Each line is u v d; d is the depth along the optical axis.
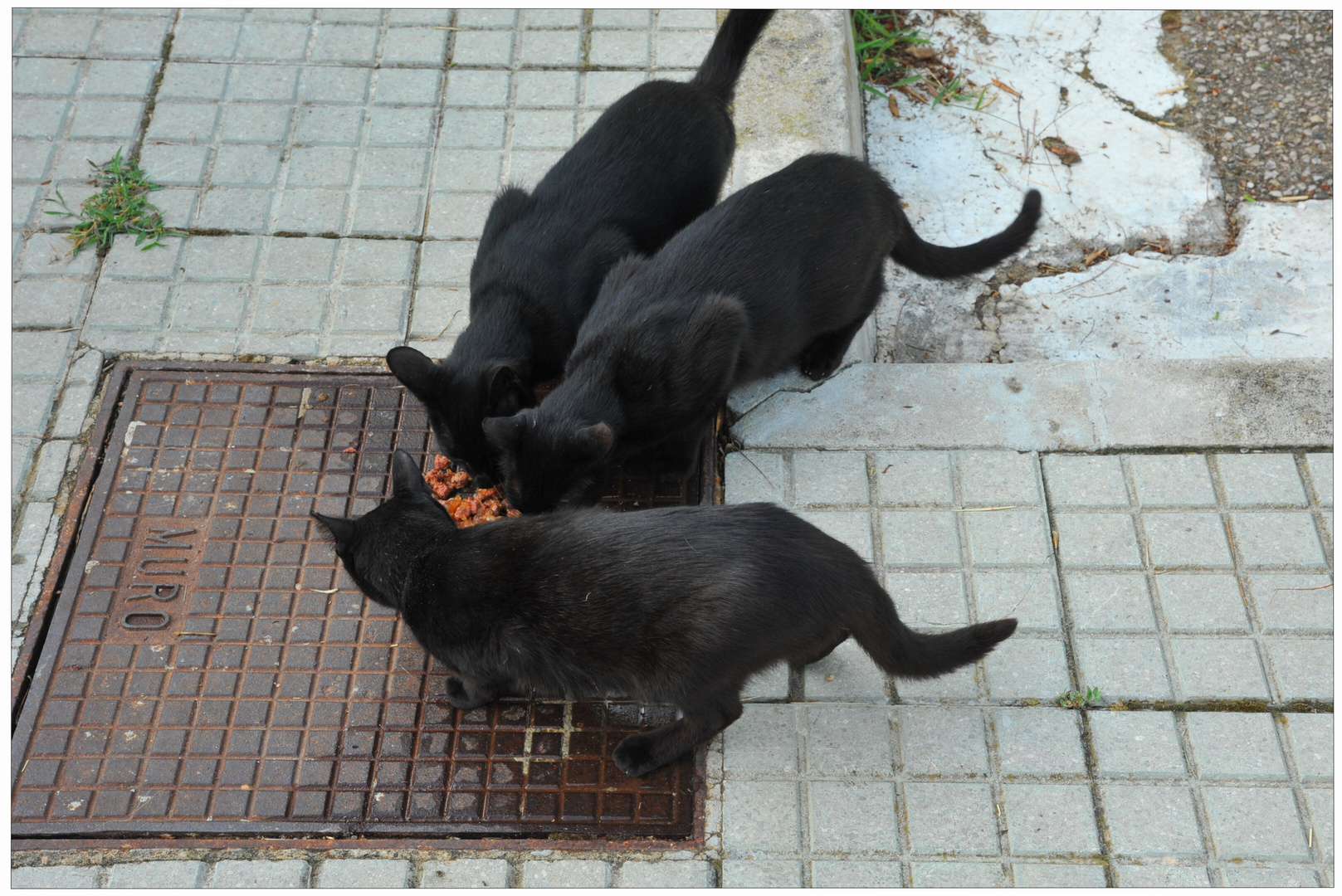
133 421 1.20
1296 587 1.12
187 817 1.04
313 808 1.04
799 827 1.04
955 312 1.34
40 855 1.03
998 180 1.42
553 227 1.17
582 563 0.98
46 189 1.33
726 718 1.03
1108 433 1.19
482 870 1.02
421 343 1.25
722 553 0.98
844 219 1.14
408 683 1.09
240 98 1.39
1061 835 1.03
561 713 1.08
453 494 1.17
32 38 1.42
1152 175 1.41
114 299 1.27
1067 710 1.07
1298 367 1.21
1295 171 1.40
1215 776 1.05
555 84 1.41
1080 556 1.13
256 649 1.10
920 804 1.04
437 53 1.43
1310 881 1.01
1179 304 1.33
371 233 1.31
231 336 1.25
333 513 1.16
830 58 1.39
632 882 1.02
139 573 1.13
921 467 1.18
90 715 1.08
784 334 1.14
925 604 1.12
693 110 1.22
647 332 1.09
